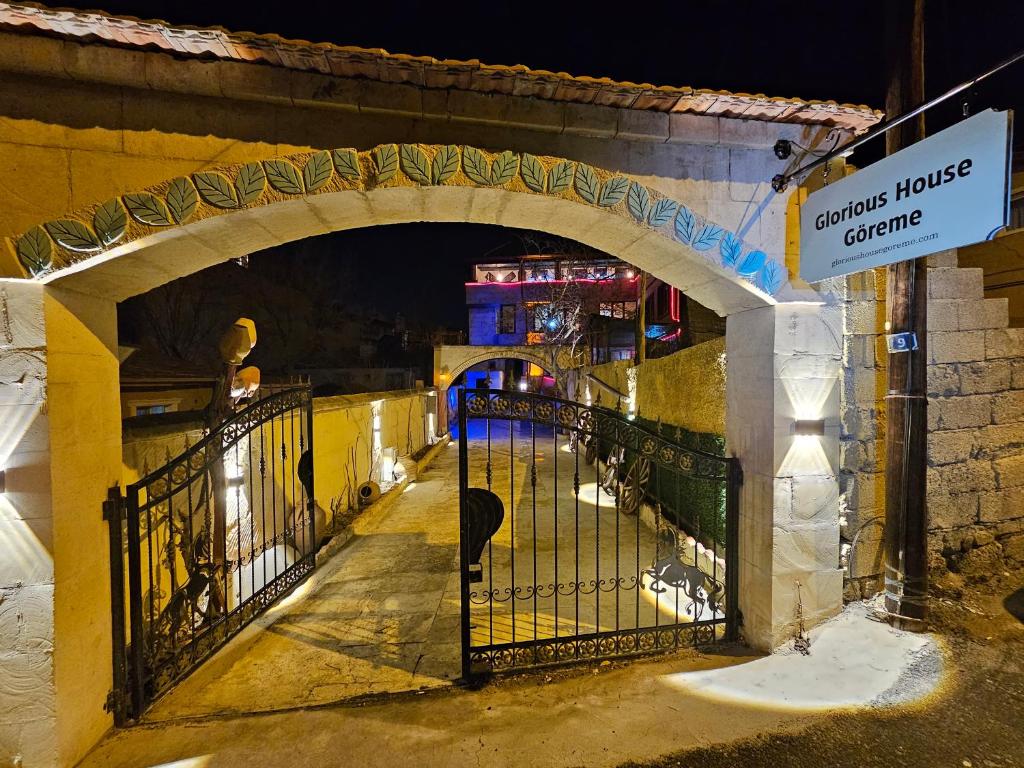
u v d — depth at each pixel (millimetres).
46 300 2453
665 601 4438
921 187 2449
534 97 2855
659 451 3576
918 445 3377
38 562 2434
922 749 2473
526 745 2615
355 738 2703
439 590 4902
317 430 6629
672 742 2596
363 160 2723
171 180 2541
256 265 20234
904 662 3074
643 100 2889
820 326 3336
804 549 3348
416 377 23266
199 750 2639
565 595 4422
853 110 3047
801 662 3164
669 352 12352
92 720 2691
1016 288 5375
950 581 3816
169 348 14781
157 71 2469
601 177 3014
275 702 3145
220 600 4160
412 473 10680
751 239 3211
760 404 3410
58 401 2504
